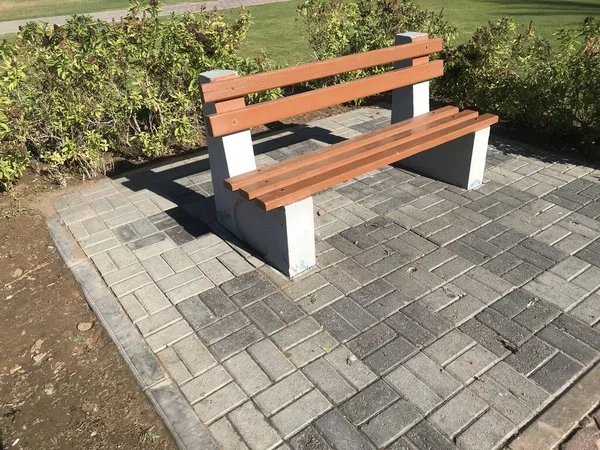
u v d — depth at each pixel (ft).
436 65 15.33
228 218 12.56
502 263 11.25
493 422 7.77
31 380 9.11
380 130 13.17
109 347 9.62
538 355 8.88
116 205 14.46
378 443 7.54
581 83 16.31
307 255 11.12
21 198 15.06
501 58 19.06
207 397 8.39
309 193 10.37
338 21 21.89
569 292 10.31
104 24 18.62
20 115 15.21
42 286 11.40
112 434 8.01
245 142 11.76
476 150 13.75
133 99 16.40
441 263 11.34
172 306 10.41
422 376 8.58
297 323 9.82
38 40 16.96
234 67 18.40
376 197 14.17
